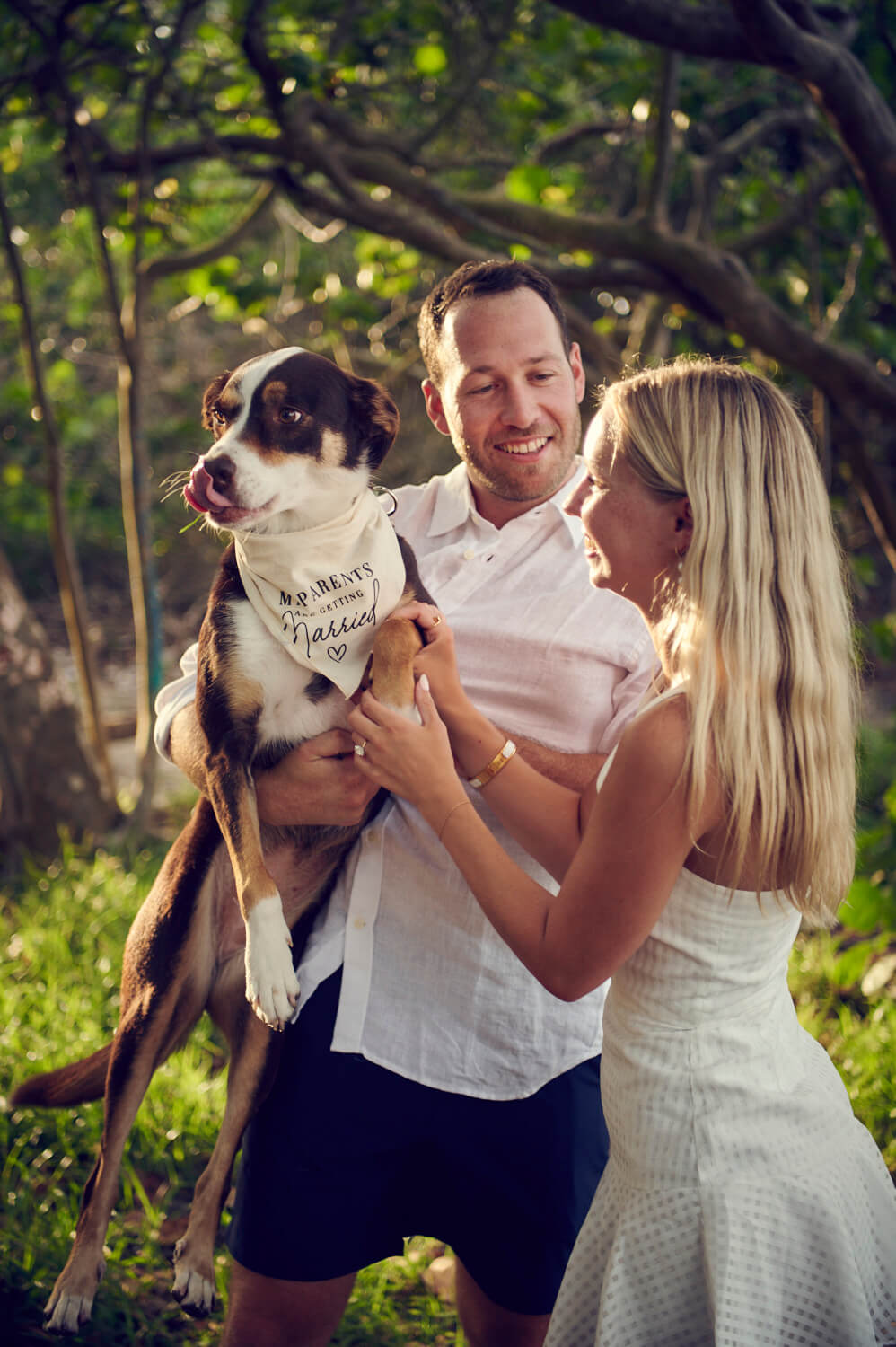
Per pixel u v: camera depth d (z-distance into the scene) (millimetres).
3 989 3990
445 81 5980
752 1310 1417
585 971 1533
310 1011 2025
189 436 11742
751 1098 1500
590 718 2047
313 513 2189
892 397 4535
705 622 1487
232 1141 2148
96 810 5855
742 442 1523
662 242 4633
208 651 2201
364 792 2082
